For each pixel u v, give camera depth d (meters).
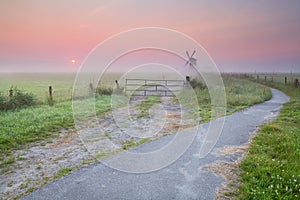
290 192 2.40
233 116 7.09
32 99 8.50
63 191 2.49
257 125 5.86
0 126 5.18
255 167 3.07
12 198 2.35
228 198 2.34
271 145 4.09
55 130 5.30
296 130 5.18
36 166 3.24
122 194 2.43
